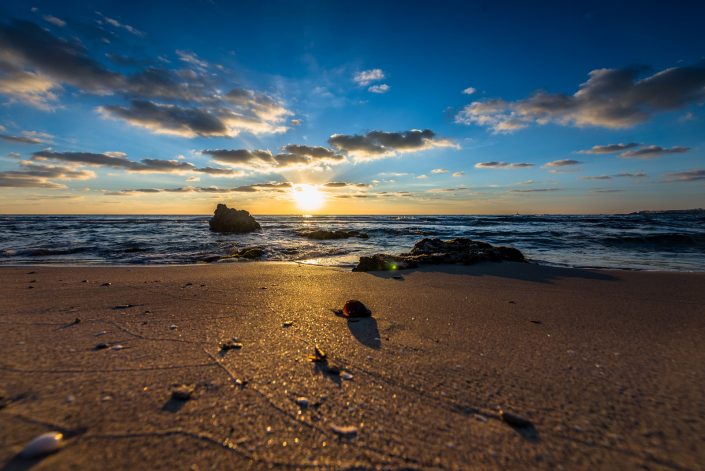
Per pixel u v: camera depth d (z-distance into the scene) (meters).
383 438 2.04
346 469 1.79
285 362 3.11
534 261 12.20
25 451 1.74
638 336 4.02
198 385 2.60
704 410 2.39
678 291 6.72
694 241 18.30
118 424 2.06
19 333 3.79
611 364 3.19
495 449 1.97
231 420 2.16
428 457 1.89
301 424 2.15
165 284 7.35
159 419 2.13
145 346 3.44
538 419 2.27
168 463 1.76
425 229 34.84
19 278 8.12
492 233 27.58
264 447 1.93
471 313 5.08
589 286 7.28
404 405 2.42
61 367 2.84
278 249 16.69
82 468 1.68
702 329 4.31
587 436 2.09
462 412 2.35
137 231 29.98
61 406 2.23
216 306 5.34
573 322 4.62
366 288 7.08
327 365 3.08
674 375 2.96
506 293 6.59
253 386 2.62
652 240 18.83
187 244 18.88
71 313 4.77
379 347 3.59
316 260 13.08
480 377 2.89
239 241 21.56
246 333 3.96
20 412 2.14
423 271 9.48
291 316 4.80
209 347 3.45
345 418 2.24
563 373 2.99
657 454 1.93
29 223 43.59
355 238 25.12
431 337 3.95
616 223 40.88
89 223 45.44
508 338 3.93
